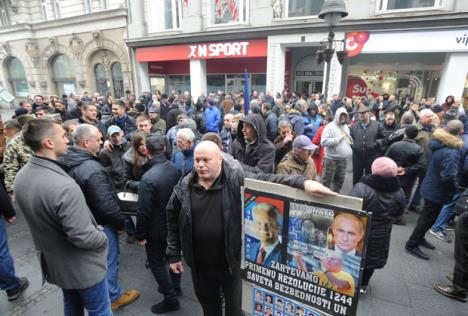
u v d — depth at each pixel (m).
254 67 13.33
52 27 16.59
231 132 4.68
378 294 2.68
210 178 1.72
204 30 12.38
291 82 13.33
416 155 3.77
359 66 11.12
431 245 3.43
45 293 2.64
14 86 20.22
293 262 1.42
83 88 16.92
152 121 5.13
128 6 14.04
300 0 10.27
